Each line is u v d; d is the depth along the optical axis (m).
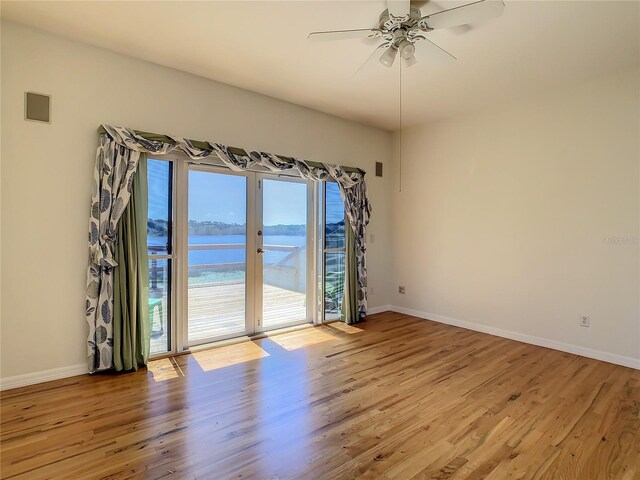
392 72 3.30
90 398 2.54
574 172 3.55
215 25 2.58
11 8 2.40
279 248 4.28
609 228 3.34
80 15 2.48
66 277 2.84
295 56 3.03
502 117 4.10
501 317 4.13
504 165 4.08
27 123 2.66
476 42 2.75
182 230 3.46
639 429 2.20
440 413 2.39
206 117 3.50
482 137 4.29
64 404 2.45
